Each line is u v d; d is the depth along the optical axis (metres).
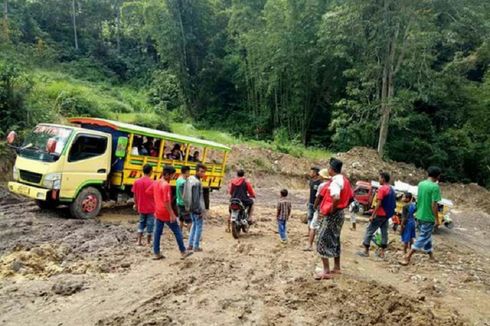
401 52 26.14
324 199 8.00
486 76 31.91
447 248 13.20
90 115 21.53
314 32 29.36
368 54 27.08
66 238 9.48
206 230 12.07
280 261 9.32
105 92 29.80
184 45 33.31
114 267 8.02
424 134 32.00
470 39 27.50
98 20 43.69
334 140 29.72
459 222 19.69
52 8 40.88
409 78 27.08
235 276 8.02
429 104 31.88
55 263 7.99
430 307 7.39
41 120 16.69
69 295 6.65
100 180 11.88
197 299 6.77
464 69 28.31
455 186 28.02
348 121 28.47
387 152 30.11
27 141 11.80
